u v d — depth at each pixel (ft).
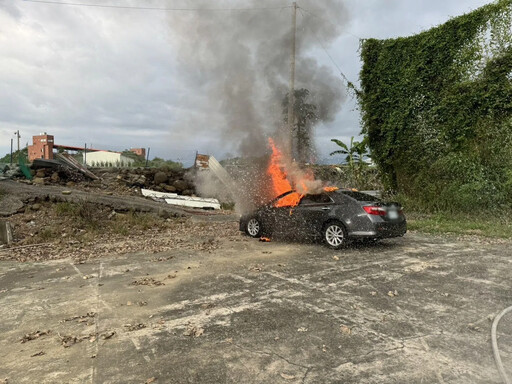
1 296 17.20
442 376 9.27
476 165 41.63
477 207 40.93
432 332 12.01
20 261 25.00
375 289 16.76
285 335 11.97
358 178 60.34
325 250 26.00
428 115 45.83
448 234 32.71
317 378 9.30
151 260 24.04
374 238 24.64
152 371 9.89
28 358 10.89
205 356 10.67
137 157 85.20
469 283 17.56
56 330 12.94
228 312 14.20
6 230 31.01
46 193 43.55
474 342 11.22
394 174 51.11
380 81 49.75
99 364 10.36
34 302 16.11
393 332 12.04
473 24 41.91
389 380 9.12
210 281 18.63
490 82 40.98
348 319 13.23
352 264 21.68
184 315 14.01
